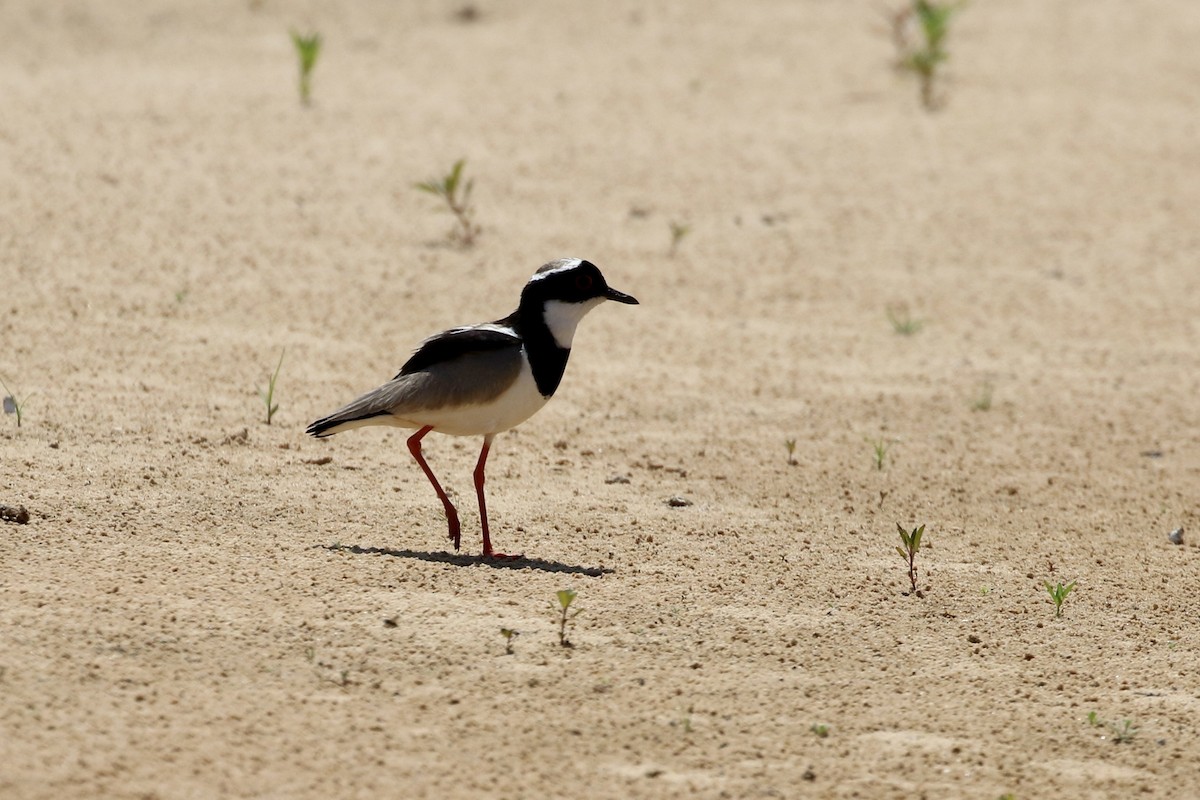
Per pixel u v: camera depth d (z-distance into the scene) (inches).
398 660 375.2
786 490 556.7
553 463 565.6
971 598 457.4
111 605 386.3
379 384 625.0
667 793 324.5
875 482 573.3
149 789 303.9
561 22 1215.6
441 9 1227.2
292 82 1024.9
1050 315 792.9
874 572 474.6
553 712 356.8
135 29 1132.5
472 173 898.7
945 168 970.7
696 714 363.3
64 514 451.8
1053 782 344.2
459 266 781.3
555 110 1015.0
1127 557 509.7
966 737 363.3
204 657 364.5
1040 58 1183.6
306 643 378.6
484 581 433.4
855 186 936.9
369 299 728.3
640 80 1089.4
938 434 634.8
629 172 927.0
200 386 599.5
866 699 380.5
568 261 472.7
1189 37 1238.3
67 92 962.1
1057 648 423.5
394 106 994.1
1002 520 542.0
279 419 574.2
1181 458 623.5
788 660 399.9
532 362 464.8
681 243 844.0
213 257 748.0
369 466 540.1
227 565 425.4
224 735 329.4
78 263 714.2
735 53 1164.5
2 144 847.7
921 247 864.3
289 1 1219.2
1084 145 1018.1
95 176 821.9
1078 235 891.4
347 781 316.2
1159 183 967.0
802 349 730.2
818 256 844.0
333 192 850.1
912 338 756.6
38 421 536.1
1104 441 638.5
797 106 1060.5
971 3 1321.4
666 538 493.0
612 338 726.5
